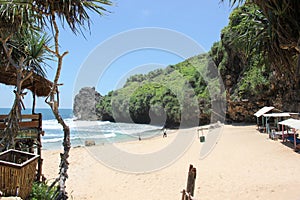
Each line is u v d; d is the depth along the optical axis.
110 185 8.89
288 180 8.51
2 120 6.78
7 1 5.02
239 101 31.38
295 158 11.78
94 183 9.16
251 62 31.89
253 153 13.54
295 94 24.41
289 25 3.89
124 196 7.75
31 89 7.81
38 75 7.18
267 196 7.13
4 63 6.79
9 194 4.10
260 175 9.35
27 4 4.81
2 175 4.09
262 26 5.13
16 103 6.08
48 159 13.62
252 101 30.42
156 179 9.53
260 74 29.66
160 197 7.61
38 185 5.41
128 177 9.93
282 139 17.03
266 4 3.94
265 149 14.41
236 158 12.62
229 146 16.41
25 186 4.37
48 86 7.50
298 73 4.12
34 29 6.07
